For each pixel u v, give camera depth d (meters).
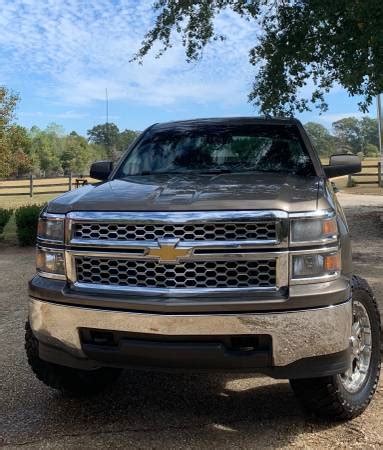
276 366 3.19
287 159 4.60
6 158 24.83
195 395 4.23
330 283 3.22
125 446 3.46
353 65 10.30
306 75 12.32
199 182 3.84
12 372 4.71
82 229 3.38
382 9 9.08
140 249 3.21
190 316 3.12
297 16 11.71
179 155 4.78
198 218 3.15
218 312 3.12
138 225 3.24
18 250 11.96
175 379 4.56
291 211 3.19
